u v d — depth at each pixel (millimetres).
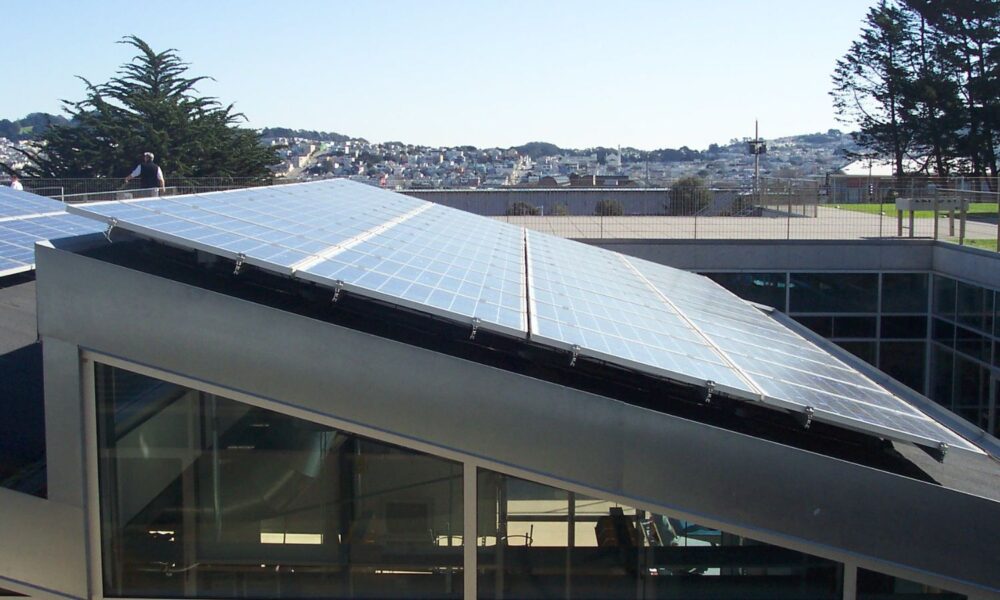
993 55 48656
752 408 8523
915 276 22297
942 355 21688
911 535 7312
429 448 7207
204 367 7070
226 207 9406
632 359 7434
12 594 7191
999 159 50062
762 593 7367
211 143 44969
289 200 11570
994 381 19047
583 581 7352
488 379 7137
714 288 15969
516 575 7359
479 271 9680
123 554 7258
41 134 45906
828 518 7309
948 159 51031
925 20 51000
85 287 6957
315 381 7109
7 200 13500
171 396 7109
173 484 7207
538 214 29844
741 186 32562
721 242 22203
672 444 7223
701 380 7457
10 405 8703
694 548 7340
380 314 8203
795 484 7277
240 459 7199
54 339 6996
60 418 7051
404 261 8953
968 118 49969
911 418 8773
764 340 11266
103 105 44969
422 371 7113
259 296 8008
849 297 22344
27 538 7160
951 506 7266
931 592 7371
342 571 7340
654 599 7387
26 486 7570
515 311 7953
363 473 7246
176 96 47188
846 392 9062
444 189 31969
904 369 22500
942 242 21609
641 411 7184
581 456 7230
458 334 8227
